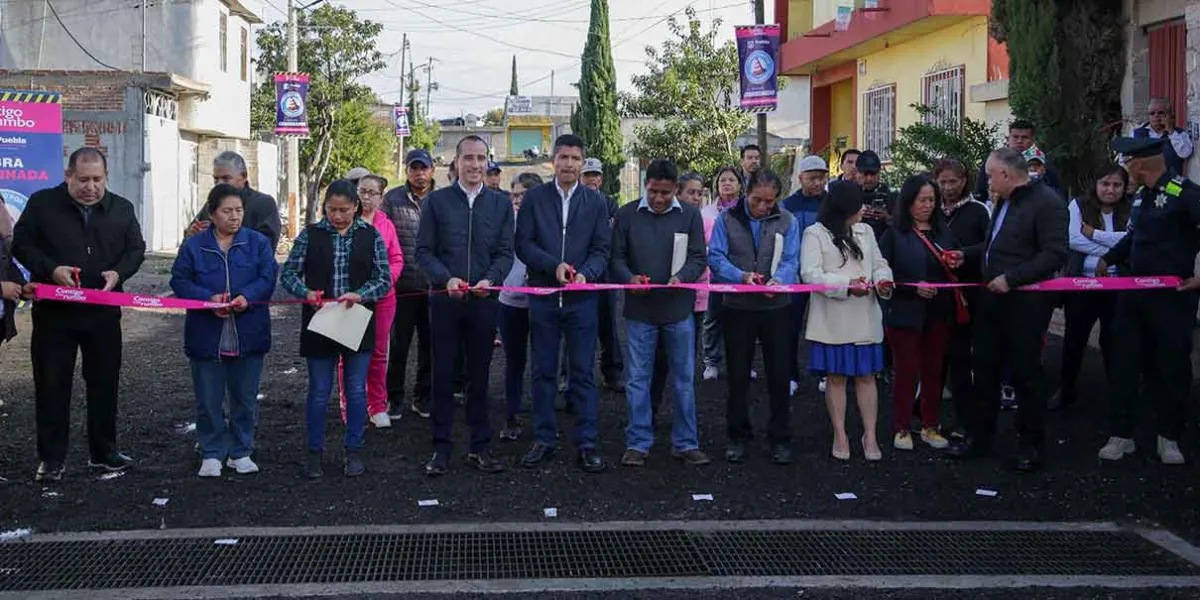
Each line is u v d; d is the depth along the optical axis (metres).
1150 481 6.60
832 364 7.04
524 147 74.31
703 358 11.14
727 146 31.67
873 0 15.92
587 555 5.27
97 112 24.38
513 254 7.01
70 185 6.51
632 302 6.92
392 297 7.98
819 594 4.79
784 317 7.01
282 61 36.91
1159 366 6.87
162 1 27.11
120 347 6.77
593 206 6.90
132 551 5.27
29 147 13.94
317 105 36.97
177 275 6.59
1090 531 5.68
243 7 29.80
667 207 6.90
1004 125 13.38
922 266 7.26
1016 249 6.82
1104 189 8.06
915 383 7.37
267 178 33.91
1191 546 5.45
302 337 6.72
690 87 31.73
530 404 8.90
